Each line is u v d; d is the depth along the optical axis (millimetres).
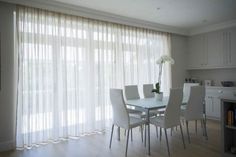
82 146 3344
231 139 2967
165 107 3170
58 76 3783
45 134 3596
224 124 2896
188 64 6109
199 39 5766
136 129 4359
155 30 5301
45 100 3605
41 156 2949
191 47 6016
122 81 4656
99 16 4156
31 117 3459
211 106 5145
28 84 3430
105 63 4406
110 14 4262
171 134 3922
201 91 3549
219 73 5574
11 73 3320
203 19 4781
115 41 4570
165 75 5504
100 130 4250
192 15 4438
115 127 4449
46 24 3650
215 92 5047
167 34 5590
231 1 3588
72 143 3502
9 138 3285
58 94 3768
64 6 3660
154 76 5273
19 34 3383
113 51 4527
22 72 3383
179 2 3625
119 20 4477
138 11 4129
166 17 4590
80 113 4000
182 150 3104
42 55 3582
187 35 6000
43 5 3480
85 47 4102
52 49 3697
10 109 3309
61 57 3799
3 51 3248
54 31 3732
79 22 4039
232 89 4691
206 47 5574
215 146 3254
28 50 3438
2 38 3238
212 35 5426
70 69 3900
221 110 2920
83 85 4047
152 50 5270
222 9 4035
